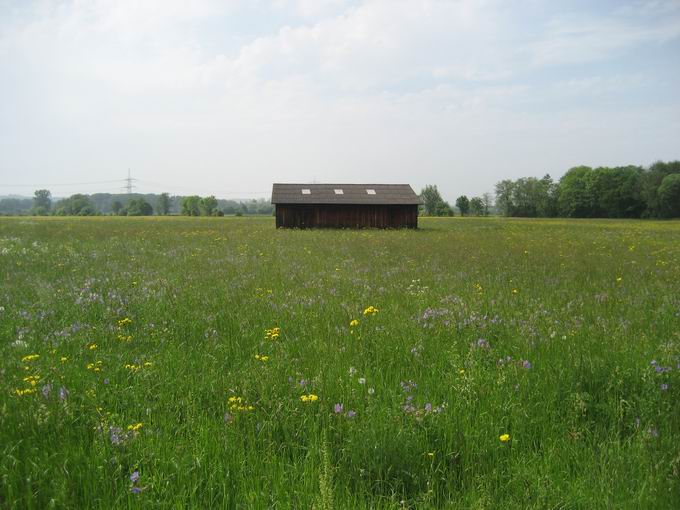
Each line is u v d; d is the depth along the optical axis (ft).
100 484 9.76
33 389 13.53
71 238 86.28
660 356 16.78
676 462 10.30
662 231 135.74
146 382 14.89
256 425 12.22
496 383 14.65
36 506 9.23
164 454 10.73
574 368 15.31
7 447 10.71
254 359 17.74
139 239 84.89
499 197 474.49
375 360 17.54
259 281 36.81
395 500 9.70
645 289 32.22
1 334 20.97
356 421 12.47
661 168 375.45
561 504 9.48
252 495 9.44
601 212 392.88
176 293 31.30
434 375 15.94
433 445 11.48
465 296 30.07
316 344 19.29
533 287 34.06
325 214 145.79
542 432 12.11
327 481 9.36
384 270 44.37
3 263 46.42
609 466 10.58
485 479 10.09
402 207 147.43
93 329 21.67
